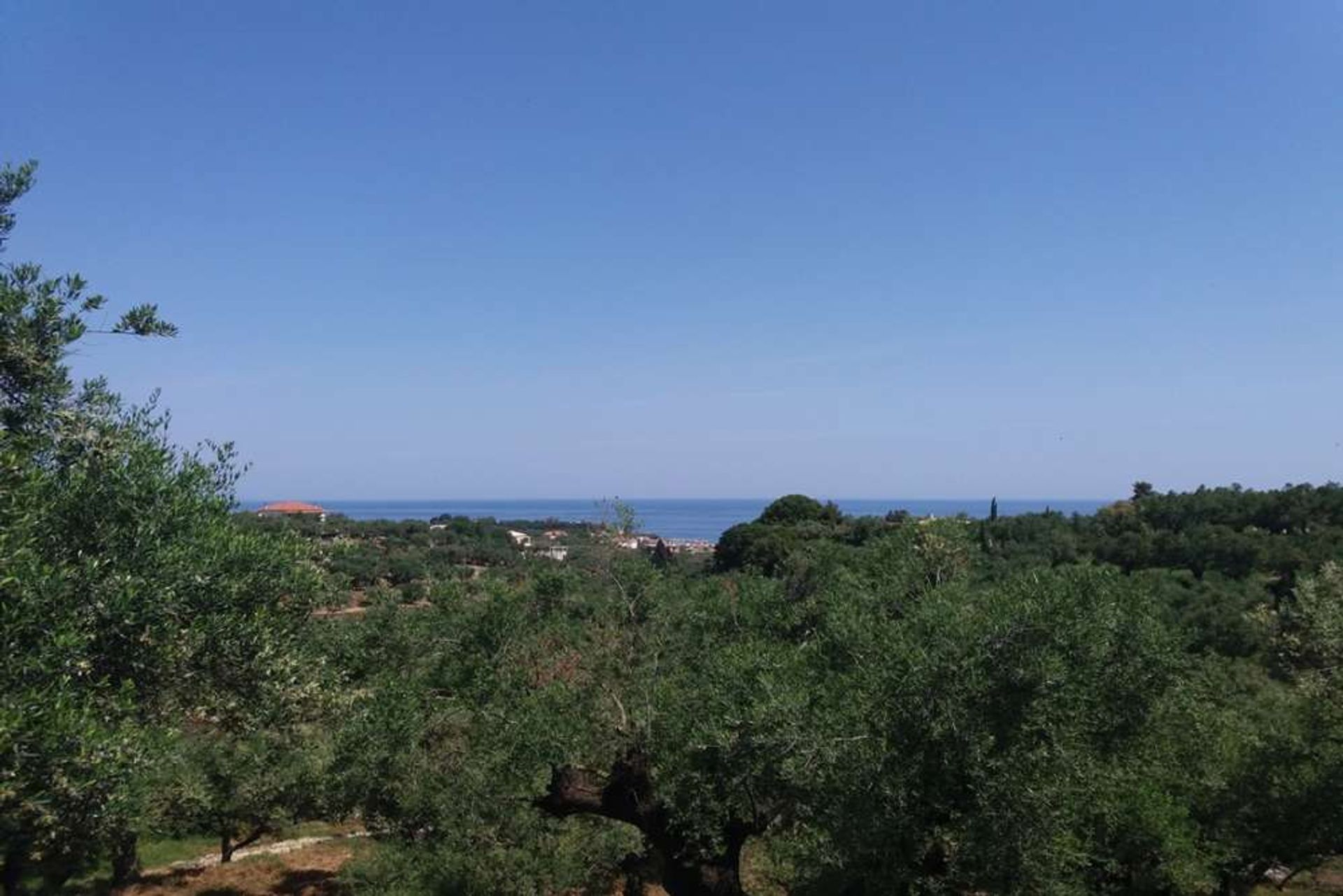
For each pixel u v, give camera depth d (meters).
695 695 11.62
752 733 10.02
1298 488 51.34
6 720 6.39
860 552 14.40
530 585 14.50
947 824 9.86
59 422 8.38
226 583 8.95
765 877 16.14
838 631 11.13
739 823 12.69
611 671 13.40
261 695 9.81
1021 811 9.27
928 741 9.61
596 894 17.81
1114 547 48.16
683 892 12.48
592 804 12.88
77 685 7.78
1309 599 17.16
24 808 7.09
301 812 23.92
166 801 21.73
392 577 40.44
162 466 8.90
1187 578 40.72
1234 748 16.39
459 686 13.67
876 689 9.76
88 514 8.21
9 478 7.07
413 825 14.05
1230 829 15.87
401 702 12.94
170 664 8.48
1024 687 9.30
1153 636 10.84
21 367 7.98
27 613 6.95
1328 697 15.34
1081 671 9.63
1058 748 9.53
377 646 14.38
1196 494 56.47
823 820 10.02
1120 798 12.93
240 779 23.34
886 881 9.57
